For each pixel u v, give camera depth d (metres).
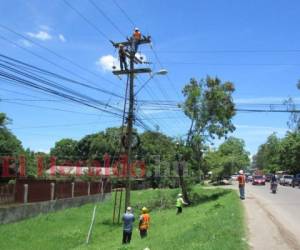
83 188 47.38
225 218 21.41
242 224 20.14
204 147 46.09
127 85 32.59
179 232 19.86
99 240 27.30
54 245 25.23
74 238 27.50
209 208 30.31
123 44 32.09
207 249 13.70
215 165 99.69
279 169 127.19
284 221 22.27
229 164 106.62
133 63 32.31
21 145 59.19
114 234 29.55
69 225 32.56
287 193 47.31
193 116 45.22
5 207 31.52
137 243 20.33
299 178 69.38
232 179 129.88
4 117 57.66
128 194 32.69
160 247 16.06
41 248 24.36
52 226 31.53
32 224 31.48
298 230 19.34
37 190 36.91
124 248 18.44
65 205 41.62
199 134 45.53
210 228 18.33
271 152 149.12
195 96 44.84
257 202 33.12
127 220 22.56
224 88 45.06
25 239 26.52
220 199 39.06
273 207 29.42
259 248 15.11
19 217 33.09
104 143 94.31
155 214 38.66
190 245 14.78
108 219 36.41
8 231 28.20
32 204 35.12
